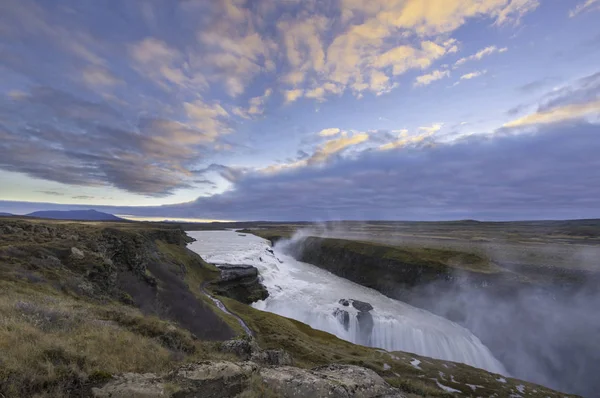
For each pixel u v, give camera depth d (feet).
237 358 44.19
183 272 165.37
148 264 123.13
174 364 32.63
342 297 209.05
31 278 56.08
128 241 119.65
